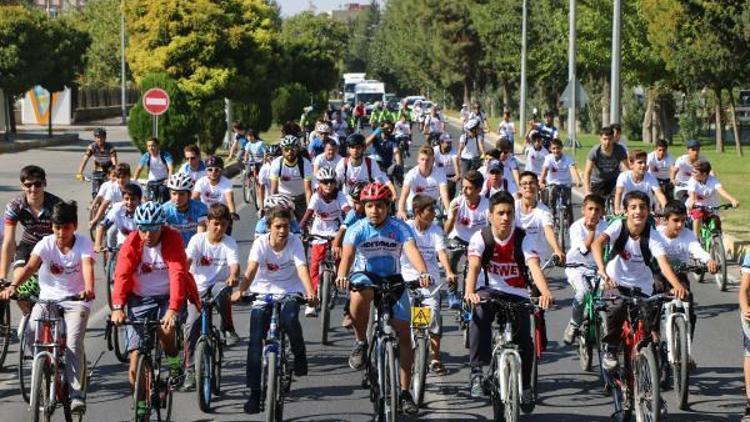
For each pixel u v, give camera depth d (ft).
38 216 72.43
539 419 61.36
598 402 64.95
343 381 69.97
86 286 58.39
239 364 75.10
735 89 357.82
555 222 129.08
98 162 152.25
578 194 197.88
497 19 463.01
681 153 289.74
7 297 57.36
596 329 66.64
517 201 81.35
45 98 487.20
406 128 286.05
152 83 249.96
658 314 60.23
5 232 70.38
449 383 69.41
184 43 291.17
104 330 85.51
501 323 59.11
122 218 88.02
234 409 63.36
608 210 122.72
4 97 359.66
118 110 604.08
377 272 60.23
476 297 57.93
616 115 199.41
